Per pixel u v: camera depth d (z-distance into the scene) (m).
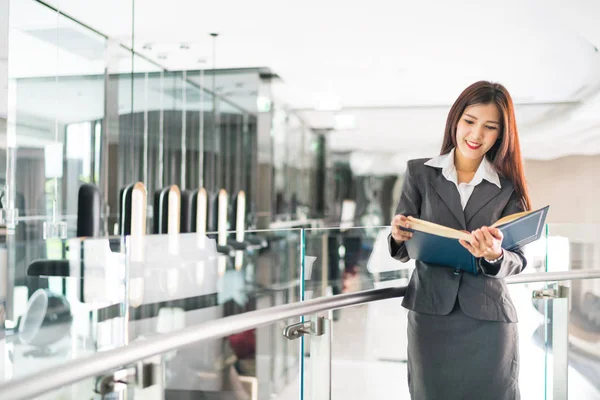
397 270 2.53
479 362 2.21
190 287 1.81
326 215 6.32
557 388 2.75
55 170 3.95
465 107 2.22
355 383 2.37
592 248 2.79
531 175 6.33
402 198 2.36
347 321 2.36
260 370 2.07
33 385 1.33
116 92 4.60
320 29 5.18
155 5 4.57
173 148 5.68
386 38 5.41
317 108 6.23
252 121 6.12
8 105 3.56
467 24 5.08
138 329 1.66
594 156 6.20
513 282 2.56
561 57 5.76
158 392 1.72
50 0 3.89
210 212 5.86
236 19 4.91
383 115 6.23
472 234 1.94
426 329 2.27
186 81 5.82
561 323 2.74
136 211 4.36
